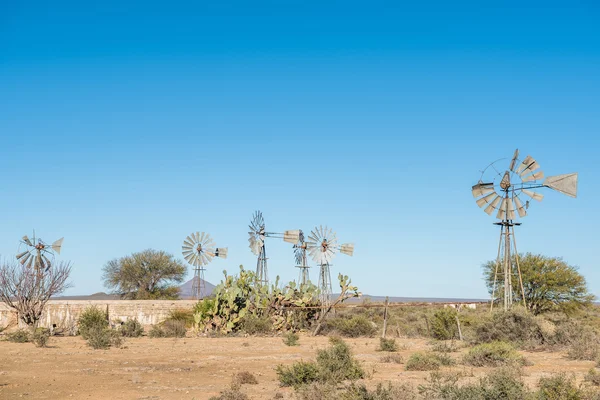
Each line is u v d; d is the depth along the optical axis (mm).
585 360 23984
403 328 42281
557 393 13758
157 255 83875
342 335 39094
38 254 46000
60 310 48031
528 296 50844
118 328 40156
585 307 51250
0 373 20234
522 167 33812
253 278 42125
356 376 18172
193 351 28188
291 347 30250
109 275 82500
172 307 49750
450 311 36562
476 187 34719
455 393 13656
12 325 46625
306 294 41750
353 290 40062
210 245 59656
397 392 13805
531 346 28328
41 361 23703
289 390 16672
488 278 51875
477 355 22766
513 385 14109
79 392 16688
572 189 32125
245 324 39344
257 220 47688
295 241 49031
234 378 18578
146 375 20078
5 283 43531
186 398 15695
